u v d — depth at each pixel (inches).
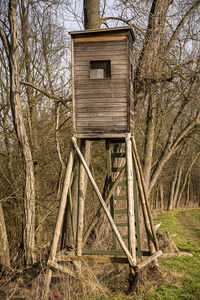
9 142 360.8
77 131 247.1
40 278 242.1
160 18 337.4
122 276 262.7
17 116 289.3
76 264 246.4
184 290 240.2
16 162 356.2
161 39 356.8
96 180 454.9
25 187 294.2
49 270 230.2
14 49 284.5
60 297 223.8
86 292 227.1
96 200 434.6
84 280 237.8
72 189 294.7
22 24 387.5
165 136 580.1
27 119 381.7
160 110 499.8
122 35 242.1
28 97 392.8
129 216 232.1
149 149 389.1
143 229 365.4
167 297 225.0
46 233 403.9
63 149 405.4
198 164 1226.0
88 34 245.8
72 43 247.9
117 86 242.5
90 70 249.8
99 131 244.1
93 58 245.4
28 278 263.4
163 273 278.8
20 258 306.3
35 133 388.2
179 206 1180.5
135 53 340.5
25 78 398.9
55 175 404.2
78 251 255.9
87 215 419.5
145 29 326.3
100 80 244.4
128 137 239.8
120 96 242.1
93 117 245.0
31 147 371.9
